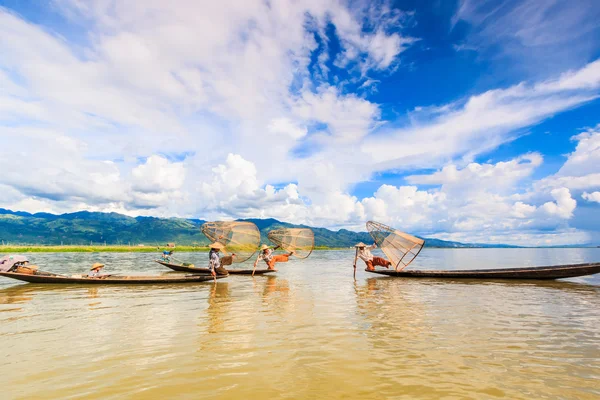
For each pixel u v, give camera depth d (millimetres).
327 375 5637
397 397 4879
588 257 54812
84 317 9727
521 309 10680
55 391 5090
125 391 5094
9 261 16297
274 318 9547
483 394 4965
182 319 9445
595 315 9836
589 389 5117
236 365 6074
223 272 18281
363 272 23641
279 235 23781
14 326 8766
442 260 46344
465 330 8266
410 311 10414
